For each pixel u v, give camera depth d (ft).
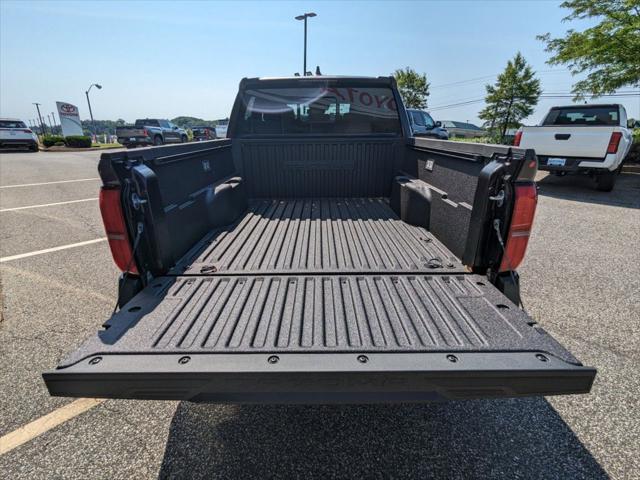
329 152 12.20
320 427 6.52
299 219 10.32
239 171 12.26
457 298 5.92
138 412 6.87
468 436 6.32
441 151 8.57
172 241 7.00
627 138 25.70
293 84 11.76
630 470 5.66
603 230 18.06
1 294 11.38
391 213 10.91
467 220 6.94
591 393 7.32
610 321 9.87
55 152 67.51
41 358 8.35
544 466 5.74
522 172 5.79
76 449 6.06
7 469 5.69
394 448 6.08
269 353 4.58
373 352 4.61
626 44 31.27
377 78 11.77
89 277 12.64
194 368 4.28
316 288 6.29
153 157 6.51
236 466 5.74
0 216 20.38
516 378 4.33
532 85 102.89
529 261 14.11
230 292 6.12
